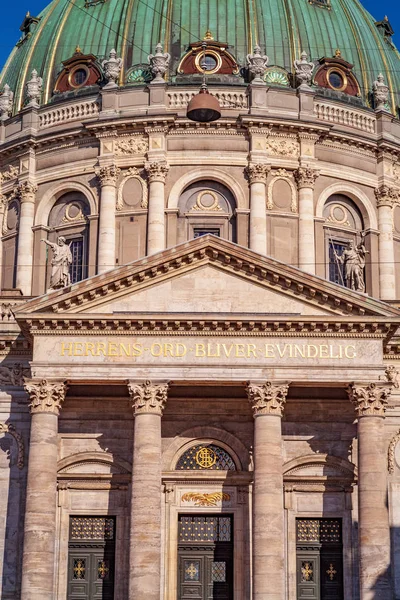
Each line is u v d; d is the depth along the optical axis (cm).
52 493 4134
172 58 5700
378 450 4141
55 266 4550
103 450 4481
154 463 4138
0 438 4547
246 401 4528
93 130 5512
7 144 5703
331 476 4469
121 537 4416
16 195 5703
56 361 4209
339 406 4525
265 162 5459
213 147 5494
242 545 4416
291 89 5594
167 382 4194
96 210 5491
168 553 4397
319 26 5922
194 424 4522
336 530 4472
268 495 4097
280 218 5453
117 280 4272
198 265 4328
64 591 4366
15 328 4594
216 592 4422
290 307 4297
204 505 4453
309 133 5531
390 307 4231
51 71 5884
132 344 4234
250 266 4300
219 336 4247
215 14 5809
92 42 5853
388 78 6028
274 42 5772
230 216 5466
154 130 5469
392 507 4488
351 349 4241
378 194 5681
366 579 4022
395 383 4569
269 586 4009
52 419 4188
